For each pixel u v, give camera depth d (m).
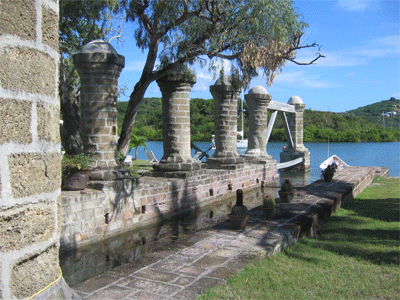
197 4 11.73
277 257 6.86
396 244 7.68
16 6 2.76
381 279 5.75
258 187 20.92
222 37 11.65
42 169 3.01
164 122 14.55
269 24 11.43
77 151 13.95
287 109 26.30
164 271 5.78
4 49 2.66
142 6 11.69
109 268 7.80
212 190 16.02
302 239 8.47
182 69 13.77
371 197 14.95
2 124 2.64
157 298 4.78
